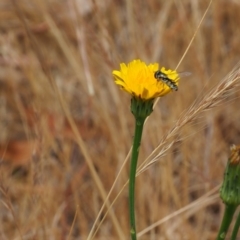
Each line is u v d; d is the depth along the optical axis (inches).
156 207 28.9
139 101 21.5
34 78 33.2
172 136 22.8
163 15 34.6
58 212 29.1
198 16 33.6
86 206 31.3
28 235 27.9
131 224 22.0
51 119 32.4
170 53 33.9
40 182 26.3
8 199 25.2
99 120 33.3
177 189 30.8
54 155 34.0
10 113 36.3
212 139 31.1
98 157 32.0
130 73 21.6
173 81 21.4
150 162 23.0
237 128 34.5
